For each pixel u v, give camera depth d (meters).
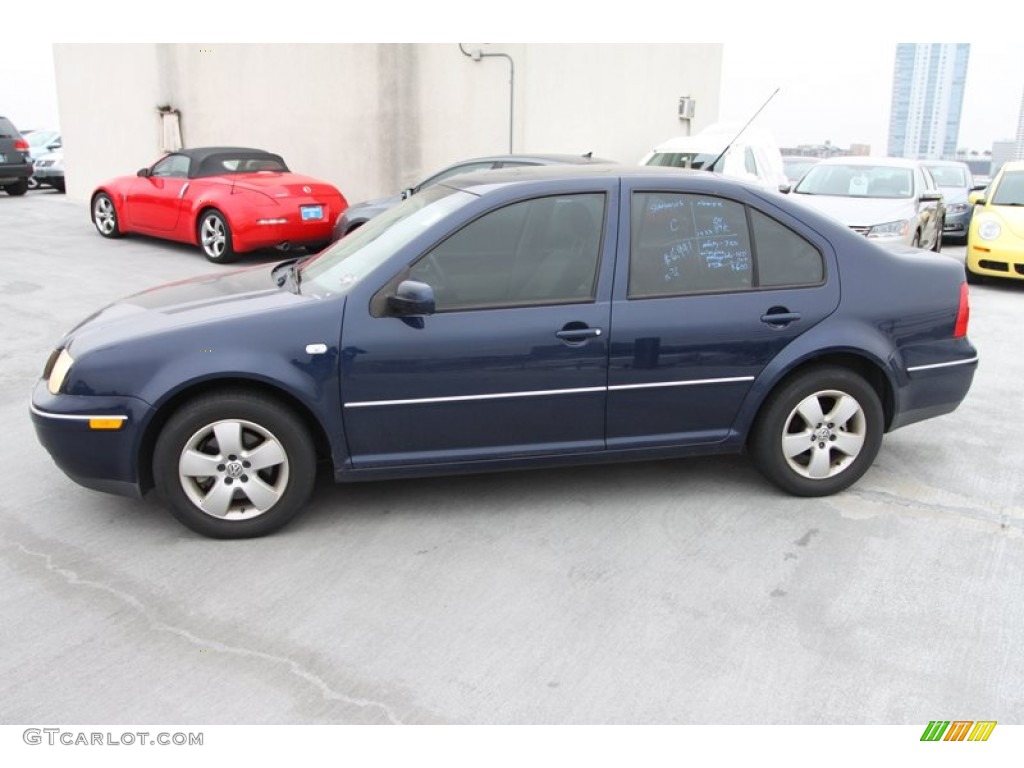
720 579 3.67
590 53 13.89
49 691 2.94
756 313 4.11
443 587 3.59
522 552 3.88
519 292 3.93
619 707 2.88
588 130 14.24
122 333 3.83
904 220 9.84
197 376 3.70
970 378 4.53
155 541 3.96
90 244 12.23
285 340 3.76
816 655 3.16
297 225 10.93
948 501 4.44
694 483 4.61
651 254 4.04
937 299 4.36
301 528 4.09
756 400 4.20
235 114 14.86
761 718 2.83
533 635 3.26
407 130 13.51
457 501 4.38
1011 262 10.11
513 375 3.92
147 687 2.97
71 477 3.92
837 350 4.19
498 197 3.94
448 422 3.95
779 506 4.35
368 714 2.84
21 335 7.32
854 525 4.16
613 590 3.58
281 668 3.07
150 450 3.89
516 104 12.79
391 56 13.31
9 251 11.45
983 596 3.56
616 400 4.06
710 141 12.48
